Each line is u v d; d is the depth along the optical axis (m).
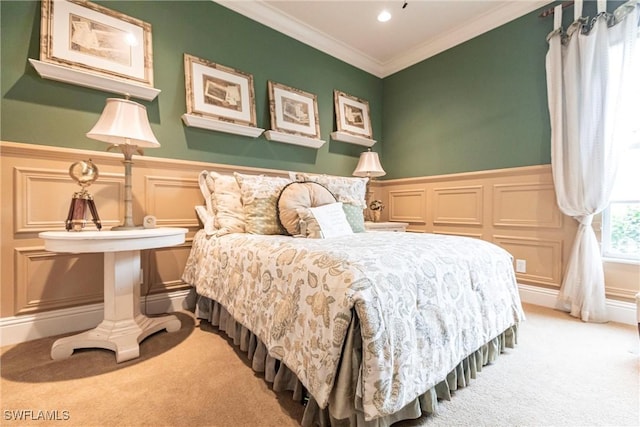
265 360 1.35
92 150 1.91
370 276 0.95
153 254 2.14
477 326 1.29
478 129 2.89
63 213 1.80
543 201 2.42
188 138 2.33
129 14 2.07
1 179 1.63
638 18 1.95
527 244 2.51
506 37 2.69
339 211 1.96
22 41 1.70
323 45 3.15
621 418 1.09
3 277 1.64
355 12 2.73
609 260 2.11
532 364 1.48
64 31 1.81
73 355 1.52
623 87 1.97
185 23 2.32
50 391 1.22
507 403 1.17
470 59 2.96
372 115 3.70
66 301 1.83
